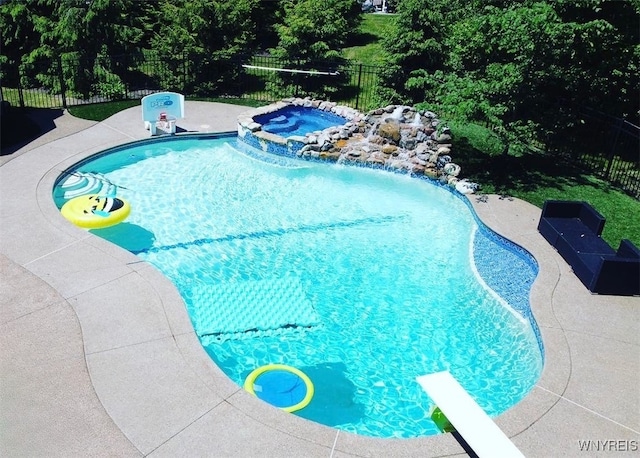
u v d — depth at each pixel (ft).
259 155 52.44
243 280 34.88
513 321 32.50
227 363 28.53
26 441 21.56
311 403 26.35
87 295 29.91
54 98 62.95
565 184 47.16
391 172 49.83
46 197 40.19
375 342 30.55
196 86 66.74
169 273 35.06
